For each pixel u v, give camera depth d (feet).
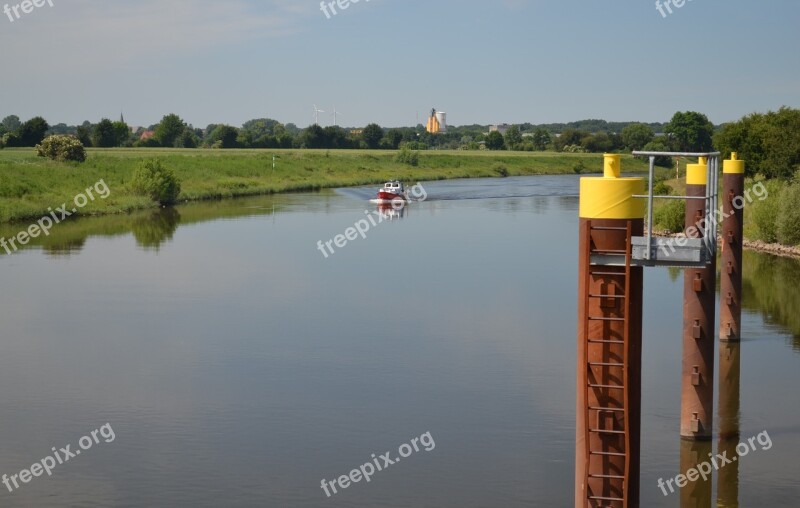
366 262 187.93
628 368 50.03
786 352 116.16
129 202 299.17
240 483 79.05
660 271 177.58
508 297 150.82
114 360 115.55
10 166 328.49
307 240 222.48
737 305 119.85
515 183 481.87
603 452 50.80
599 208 49.65
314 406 97.96
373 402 99.04
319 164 485.97
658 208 233.76
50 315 139.33
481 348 119.24
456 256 195.93
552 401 98.68
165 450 86.63
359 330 129.18
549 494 76.69
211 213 288.92
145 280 167.63
